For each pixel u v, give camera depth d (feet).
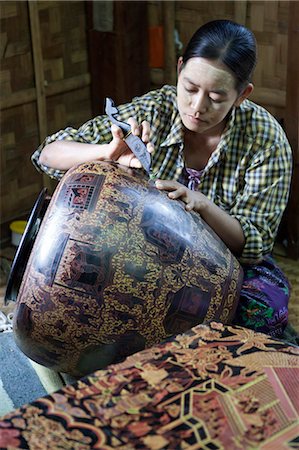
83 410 3.34
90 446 3.13
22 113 8.49
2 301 7.19
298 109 7.64
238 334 3.98
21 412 3.31
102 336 4.87
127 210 4.85
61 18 8.59
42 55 8.52
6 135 8.39
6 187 8.54
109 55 8.81
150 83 9.09
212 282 5.06
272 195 5.93
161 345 3.86
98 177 4.95
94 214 4.79
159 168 6.06
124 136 5.13
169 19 8.52
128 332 4.88
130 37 8.61
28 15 8.19
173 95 6.07
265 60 8.08
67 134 5.96
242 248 5.82
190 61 5.40
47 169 5.97
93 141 5.95
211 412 3.36
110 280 4.74
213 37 5.32
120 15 8.47
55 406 3.35
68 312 4.79
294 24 7.39
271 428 3.30
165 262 4.85
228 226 5.65
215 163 5.94
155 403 3.40
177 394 3.47
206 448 3.16
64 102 8.96
